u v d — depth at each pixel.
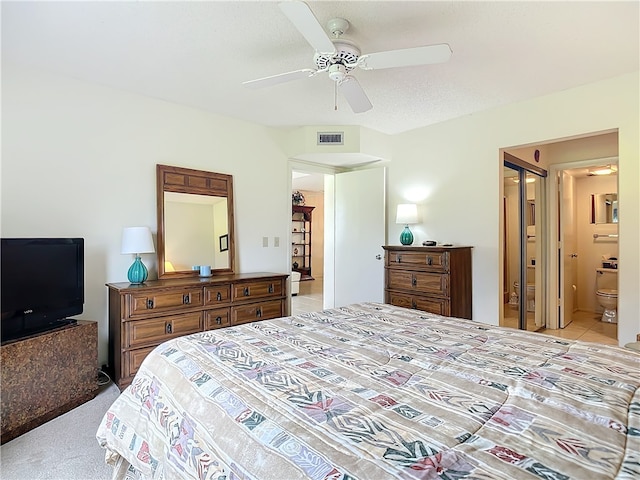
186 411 1.11
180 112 3.37
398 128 4.07
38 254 2.26
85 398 2.42
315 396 1.05
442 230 3.86
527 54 2.38
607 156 3.97
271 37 2.19
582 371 1.22
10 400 1.96
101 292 2.92
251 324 1.92
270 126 4.04
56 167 2.70
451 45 2.26
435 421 0.90
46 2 1.83
